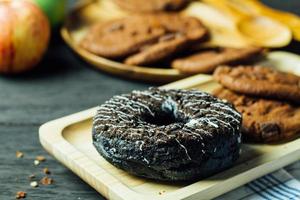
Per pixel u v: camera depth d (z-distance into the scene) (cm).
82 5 72
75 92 60
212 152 44
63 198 46
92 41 63
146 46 62
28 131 54
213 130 45
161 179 45
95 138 46
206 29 64
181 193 43
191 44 62
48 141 48
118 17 70
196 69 59
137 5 70
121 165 45
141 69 60
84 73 63
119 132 45
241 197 46
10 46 61
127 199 43
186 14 69
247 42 64
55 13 68
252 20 67
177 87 56
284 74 56
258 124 50
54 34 69
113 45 62
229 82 54
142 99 49
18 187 47
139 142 44
